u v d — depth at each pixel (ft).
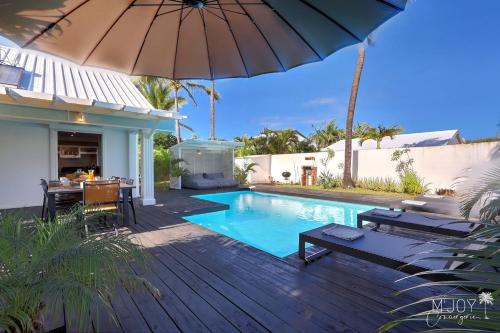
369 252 9.02
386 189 34.19
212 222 23.25
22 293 4.33
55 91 21.59
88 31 5.14
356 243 9.95
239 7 5.15
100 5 4.71
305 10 5.04
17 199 23.86
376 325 6.95
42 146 24.98
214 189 39.04
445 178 30.07
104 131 28.43
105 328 6.80
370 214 15.06
